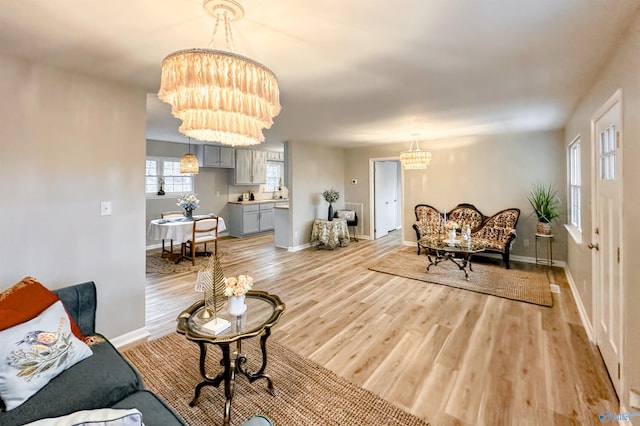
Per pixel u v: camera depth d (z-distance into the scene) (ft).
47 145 7.04
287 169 20.12
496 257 17.70
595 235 7.99
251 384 6.63
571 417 5.57
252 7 4.83
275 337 8.64
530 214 16.58
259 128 5.01
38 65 6.89
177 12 4.98
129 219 8.49
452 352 7.79
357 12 5.00
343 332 8.91
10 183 6.58
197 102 4.02
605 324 7.11
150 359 7.63
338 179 23.82
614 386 6.27
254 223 26.02
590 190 8.63
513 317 9.75
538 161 16.24
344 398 6.17
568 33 5.72
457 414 5.71
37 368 4.50
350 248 20.63
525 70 7.58
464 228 16.21
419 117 12.69
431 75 7.92
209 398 6.25
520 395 6.18
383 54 6.67
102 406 4.43
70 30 5.52
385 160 22.50
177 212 20.56
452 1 4.69
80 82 7.52
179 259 17.28
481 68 7.47
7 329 4.60
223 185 25.84
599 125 7.75
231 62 3.99
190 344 8.37
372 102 10.43
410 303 11.02
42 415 4.08
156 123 14.34
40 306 5.29
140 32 5.63
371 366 7.24
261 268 15.83
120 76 7.72
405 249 20.16
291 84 8.61
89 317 6.34
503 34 5.78
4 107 6.48
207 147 23.26
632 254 5.27
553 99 10.07
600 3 4.75
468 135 17.39
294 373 6.98
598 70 7.57
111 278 8.17
